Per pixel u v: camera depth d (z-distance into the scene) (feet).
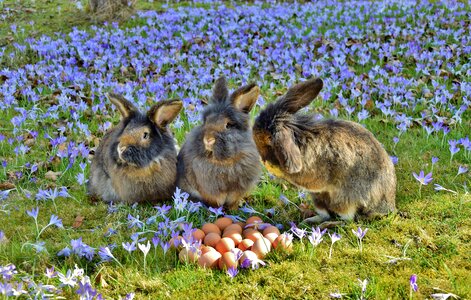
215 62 14.05
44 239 8.38
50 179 9.63
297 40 15.30
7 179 9.63
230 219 8.38
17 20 18.84
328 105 11.32
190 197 8.94
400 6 18.12
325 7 19.39
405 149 9.94
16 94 12.16
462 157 9.59
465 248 7.98
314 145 8.10
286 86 12.19
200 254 7.82
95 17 18.39
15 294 7.24
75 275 7.52
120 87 11.89
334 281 7.64
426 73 12.02
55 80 12.60
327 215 8.52
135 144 8.54
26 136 10.71
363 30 15.79
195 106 11.11
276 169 8.18
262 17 17.33
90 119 11.35
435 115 10.41
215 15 18.07
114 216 8.75
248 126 8.59
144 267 7.74
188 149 8.74
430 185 9.03
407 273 7.70
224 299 7.47
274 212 8.71
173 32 16.44
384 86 11.48
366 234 8.20
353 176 8.21
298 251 7.95
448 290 7.48
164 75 13.23
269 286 7.58
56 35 17.10
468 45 13.92
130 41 15.25
